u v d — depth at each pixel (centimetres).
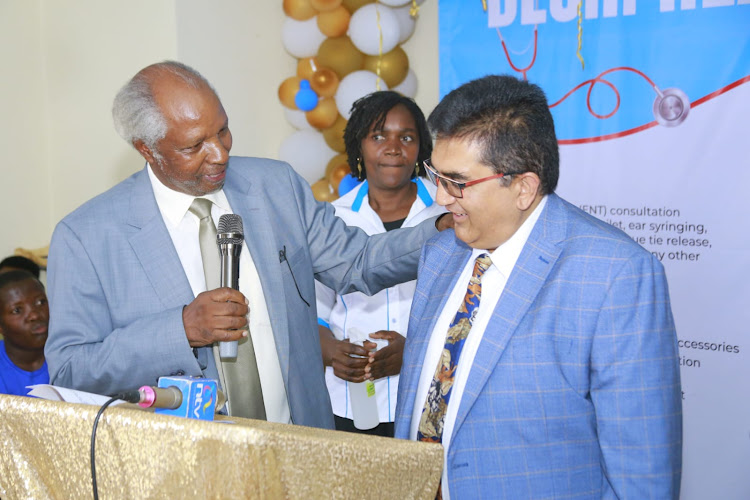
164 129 158
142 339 161
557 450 126
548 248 130
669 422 119
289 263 187
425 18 388
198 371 162
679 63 251
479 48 286
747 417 248
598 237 127
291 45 370
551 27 272
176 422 80
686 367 257
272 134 410
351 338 250
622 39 260
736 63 242
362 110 259
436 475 96
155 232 174
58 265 172
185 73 165
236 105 385
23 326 262
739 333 248
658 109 256
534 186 125
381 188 261
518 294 130
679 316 257
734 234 247
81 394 104
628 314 120
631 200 265
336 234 198
